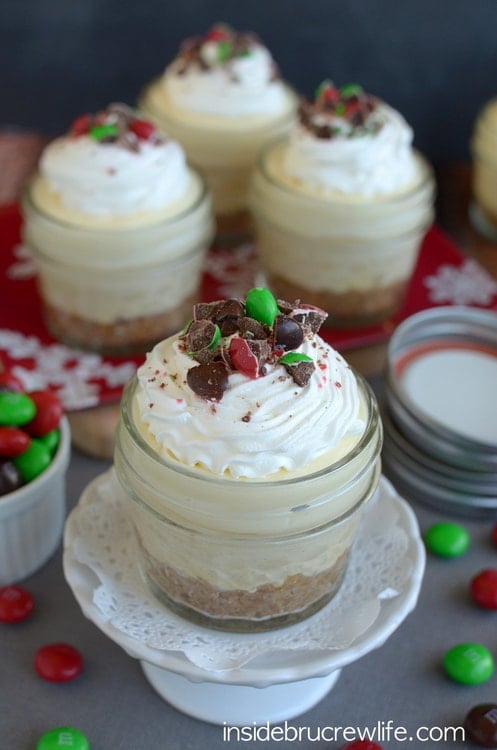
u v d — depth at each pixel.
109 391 0.44
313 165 0.46
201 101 0.53
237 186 0.54
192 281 0.46
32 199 0.45
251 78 0.54
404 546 0.36
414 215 0.46
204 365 0.32
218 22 0.68
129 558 0.36
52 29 0.68
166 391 0.33
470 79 0.69
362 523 0.37
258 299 0.34
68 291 0.45
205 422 0.32
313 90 0.70
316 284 0.47
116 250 0.43
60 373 0.45
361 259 0.46
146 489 0.33
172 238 0.44
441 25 0.67
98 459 0.42
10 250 0.51
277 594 0.34
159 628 0.34
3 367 0.45
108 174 0.44
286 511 0.32
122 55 0.69
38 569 0.39
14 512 0.37
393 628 0.34
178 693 0.35
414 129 0.71
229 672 0.32
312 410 0.33
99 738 0.35
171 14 0.67
